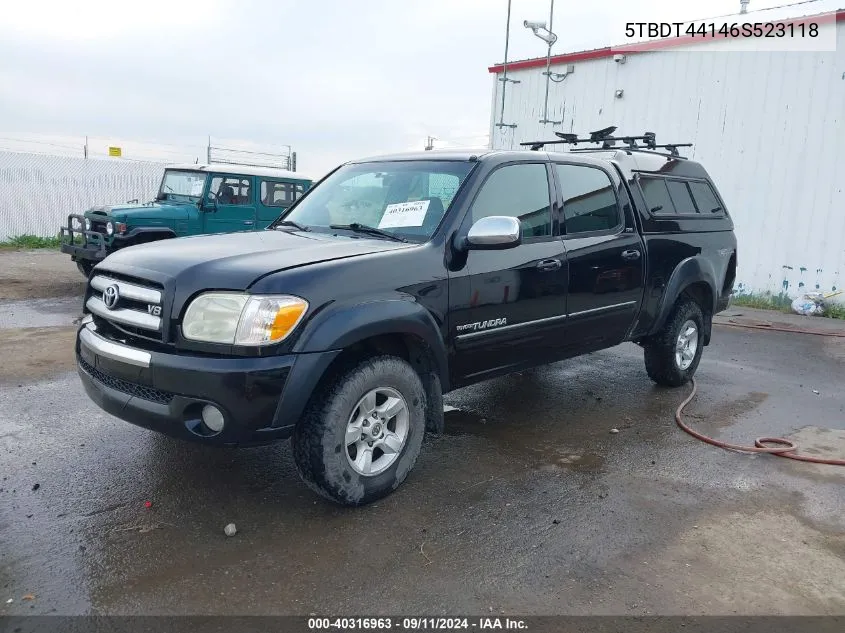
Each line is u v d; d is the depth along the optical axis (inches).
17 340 274.8
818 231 432.1
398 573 118.8
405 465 147.4
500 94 604.7
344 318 129.3
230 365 121.4
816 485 161.6
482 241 147.2
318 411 131.5
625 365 275.0
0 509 136.1
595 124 538.9
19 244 635.5
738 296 468.8
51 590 110.7
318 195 190.9
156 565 118.7
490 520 138.8
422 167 174.4
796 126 434.6
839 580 121.2
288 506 141.7
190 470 157.1
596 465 169.8
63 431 177.8
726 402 228.1
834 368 282.4
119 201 706.8
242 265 130.2
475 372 165.0
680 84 485.1
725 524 140.6
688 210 235.6
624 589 116.2
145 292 131.3
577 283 184.1
